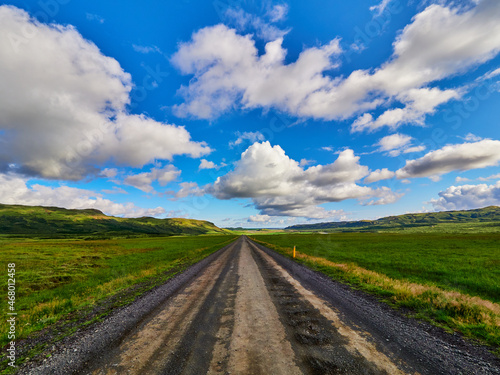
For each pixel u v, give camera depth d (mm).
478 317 5781
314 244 43875
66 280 13641
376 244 41562
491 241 41750
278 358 3932
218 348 4336
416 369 3609
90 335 5258
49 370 3869
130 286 10633
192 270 14438
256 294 8273
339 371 3520
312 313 6246
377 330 5125
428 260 20062
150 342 4703
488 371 3602
